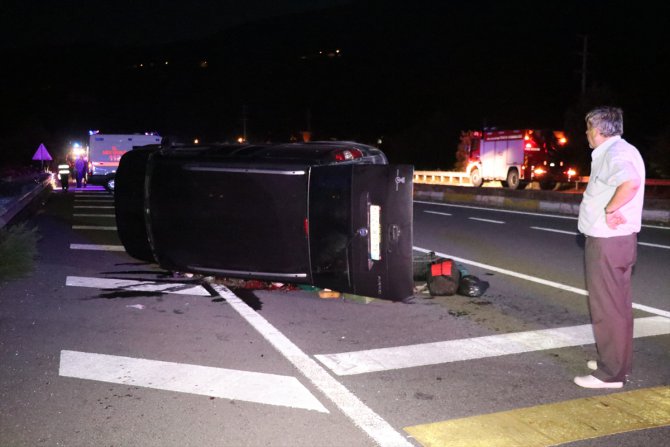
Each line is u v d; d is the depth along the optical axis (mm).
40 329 6477
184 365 5445
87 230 14297
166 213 7883
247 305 7488
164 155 8000
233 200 7434
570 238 12969
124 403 4660
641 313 7152
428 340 6180
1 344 5980
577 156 33156
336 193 6801
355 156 7496
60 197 24312
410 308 7383
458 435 4156
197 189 7645
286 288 8203
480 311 7262
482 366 5457
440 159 58656
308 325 6680
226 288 8281
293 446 4023
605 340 4875
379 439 4105
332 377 5184
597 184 4777
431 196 25734
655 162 27391
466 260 10570
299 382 5074
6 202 15984
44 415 4457
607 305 4812
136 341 6102
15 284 8516
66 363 5477
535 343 6082
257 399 4738
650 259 10406
